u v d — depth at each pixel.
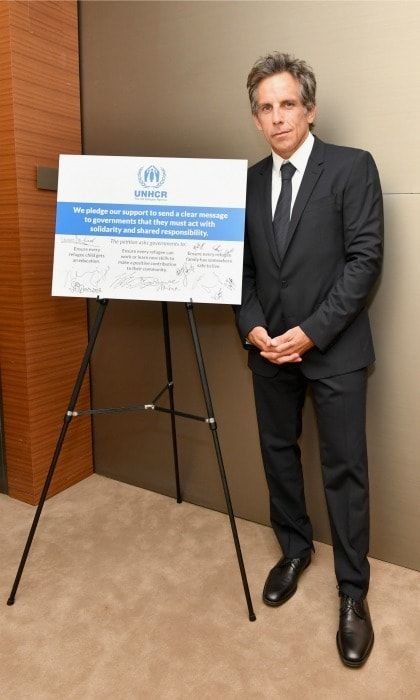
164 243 1.73
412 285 1.75
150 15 2.07
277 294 1.65
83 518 2.30
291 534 1.91
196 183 1.70
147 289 1.75
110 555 2.04
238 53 1.92
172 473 2.46
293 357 1.57
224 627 1.68
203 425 2.32
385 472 1.93
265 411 1.82
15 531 2.19
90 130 2.32
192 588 1.86
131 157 1.73
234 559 2.03
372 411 1.90
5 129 2.06
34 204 2.17
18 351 2.25
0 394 2.36
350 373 1.61
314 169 1.55
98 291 1.77
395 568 1.96
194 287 1.72
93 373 2.58
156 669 1.52
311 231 1.55
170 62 2.07
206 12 1.96
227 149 2.03
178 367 2.32
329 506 1.69
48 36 2.12
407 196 1.71
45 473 2.42
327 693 1.44
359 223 1.50
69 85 2.25
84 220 1.77
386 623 1.69
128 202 1.74
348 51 1.72
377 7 1.65
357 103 1.74
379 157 1.73
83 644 1.61
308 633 1.66
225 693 1.44
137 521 2.28
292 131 1.52
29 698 1.42
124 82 2.19
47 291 2.29
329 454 1.66
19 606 1.77
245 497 2.28
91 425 2.65
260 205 1.67
